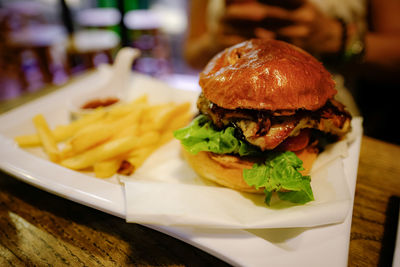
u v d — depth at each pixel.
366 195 0.23
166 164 0.28
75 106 0.35
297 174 0.20
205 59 0.56
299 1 0.43
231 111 0.21
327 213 0.18
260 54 0.21
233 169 0.22
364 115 0.47
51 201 0.23
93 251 0.19
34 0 1.37
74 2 1.30
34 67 1.08
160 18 1.20
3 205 0.23
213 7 0.51
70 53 0.86
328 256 0.16
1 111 0.36
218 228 0.18
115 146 0.25
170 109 0.30
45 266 0.18
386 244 0.19
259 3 0.45
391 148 0.29
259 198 0.22
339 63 0.50
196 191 0.20
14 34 0.99
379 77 0.54
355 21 0.50
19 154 0.25
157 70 1.03
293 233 0.18
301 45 0.47
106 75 0.42
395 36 0.55
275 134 0.20
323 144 0.25
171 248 0.19
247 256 0.17
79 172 0.25
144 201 0.19
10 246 0.19
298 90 0.20
